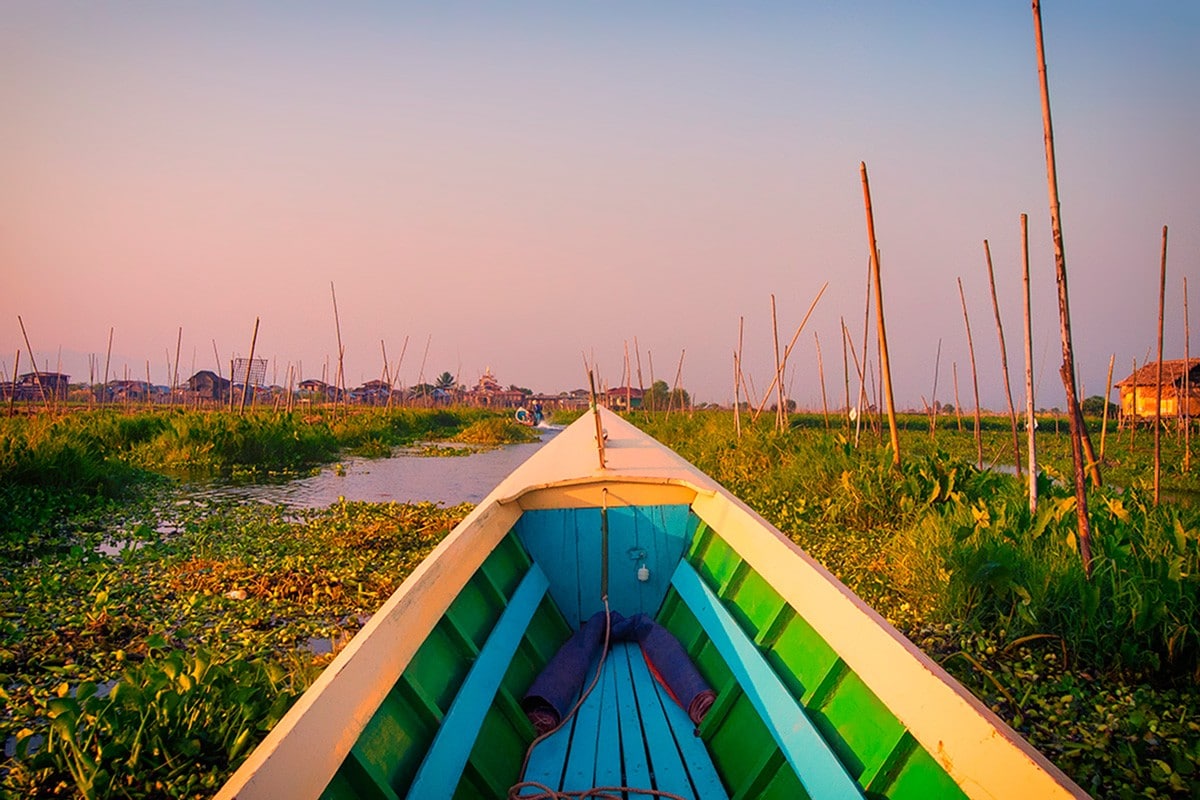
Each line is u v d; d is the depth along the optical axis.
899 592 7.05
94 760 3.99
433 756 2.98
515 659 4.35
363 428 27.09
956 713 2.43
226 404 51.62
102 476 12.83
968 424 40.44
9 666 5.83
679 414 32.62
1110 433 29.81
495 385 95.88
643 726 4.05
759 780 3.30
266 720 4.37
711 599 4.57
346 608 7.29
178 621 6.85
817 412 45.34
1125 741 4.56
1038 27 5.46
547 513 5.49
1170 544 6.16
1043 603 5.84
